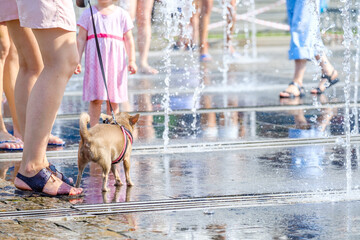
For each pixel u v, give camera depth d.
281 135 11.48
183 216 6.66
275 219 6.54
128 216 6.68
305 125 12.51
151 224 6.37
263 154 9.98
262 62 27.34
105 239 5.87
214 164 9.32
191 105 15.32
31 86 8.86
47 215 6.74
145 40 21.91
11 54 10.70
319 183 8.09
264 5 43.62
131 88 18.56
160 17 20.25
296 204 7.13
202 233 6.07
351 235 5.99
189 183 8.17
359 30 13.47
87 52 11.60
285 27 38.12
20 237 5.95
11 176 8.67
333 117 13.42
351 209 6.91
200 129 12.20
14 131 10.95
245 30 37.59
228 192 7.68
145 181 8.33
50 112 7.75
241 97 16.78
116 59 11.62
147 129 12.23
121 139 7.84
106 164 7.67
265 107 14.89
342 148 10.41
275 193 7.61
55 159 9.84
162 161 9.58
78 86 20.45
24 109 8.91
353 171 8.75
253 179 8.34
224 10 28.41
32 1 7.40
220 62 27.22
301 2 16.14
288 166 9.10
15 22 8.55
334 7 33.31
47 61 7.69
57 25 7.46
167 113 13.81
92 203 7.25
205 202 7.23
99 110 11.89
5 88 10.82
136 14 21.75
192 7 16.88
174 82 20.14
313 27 16.25
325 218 6.57
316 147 10.51
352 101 15.69
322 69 17.19
